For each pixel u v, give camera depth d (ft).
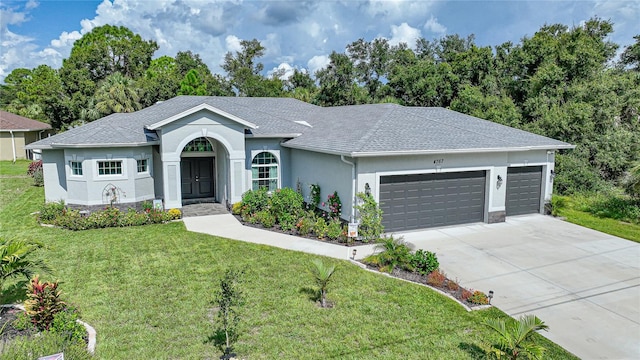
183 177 73.87
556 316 31.04
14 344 22.57
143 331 27.63
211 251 44.88
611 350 26.48
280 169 69.10
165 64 222.48
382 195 51.78
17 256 28.55
